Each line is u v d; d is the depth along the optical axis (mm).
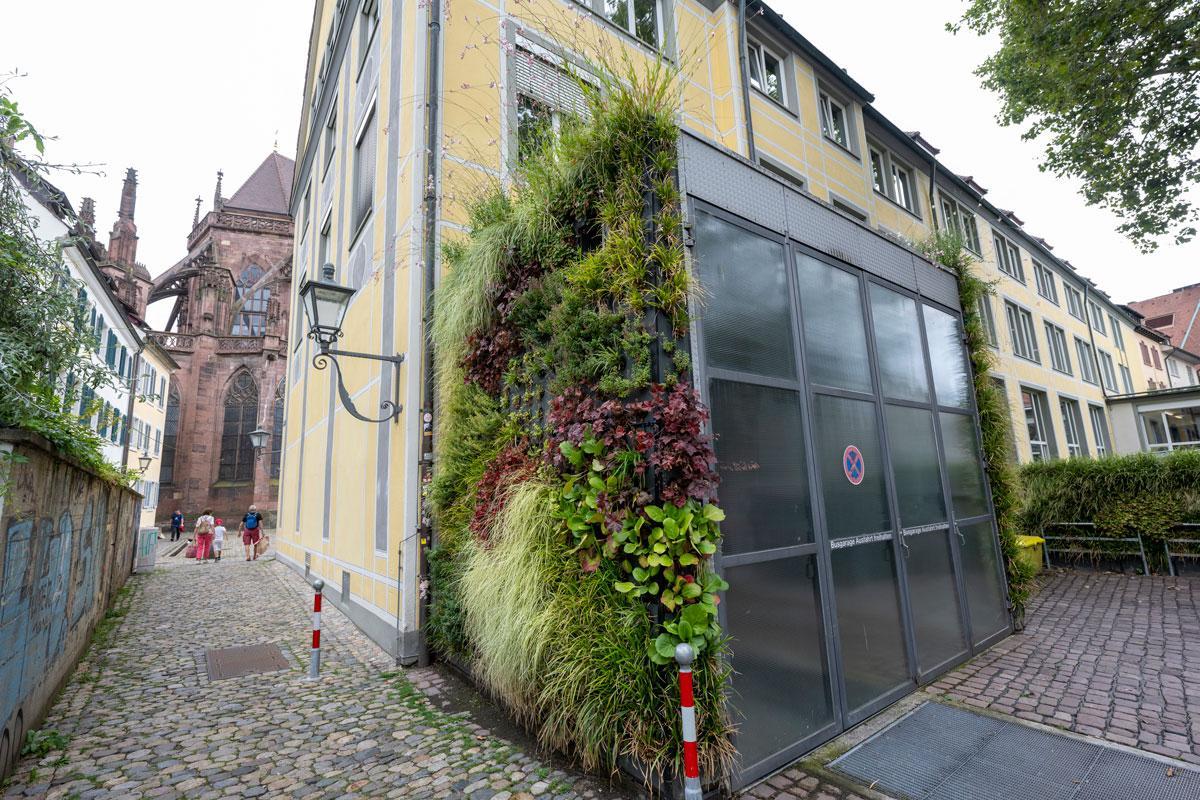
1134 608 6961
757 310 3953
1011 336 17500
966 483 5922
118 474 8531
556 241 4125
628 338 3324
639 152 3574
